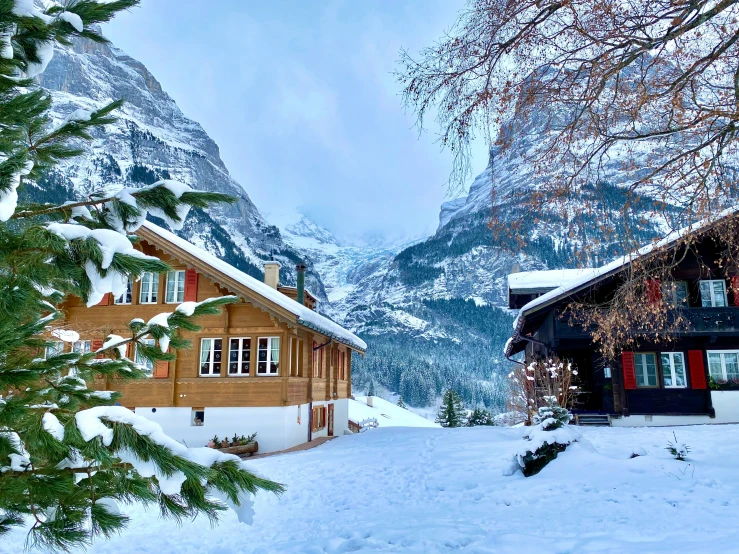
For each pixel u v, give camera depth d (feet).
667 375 63.41
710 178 29.19
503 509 25.11
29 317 10.31
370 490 32.04
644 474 29.12
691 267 62.90
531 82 25.18
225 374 58.90
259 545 22.21
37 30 10.03
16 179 8.13
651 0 23.57
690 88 26.05
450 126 25.25
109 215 10.32
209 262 57.41
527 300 83.30
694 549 16.55
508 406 89.40
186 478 7.53
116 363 11.05
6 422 8.09
